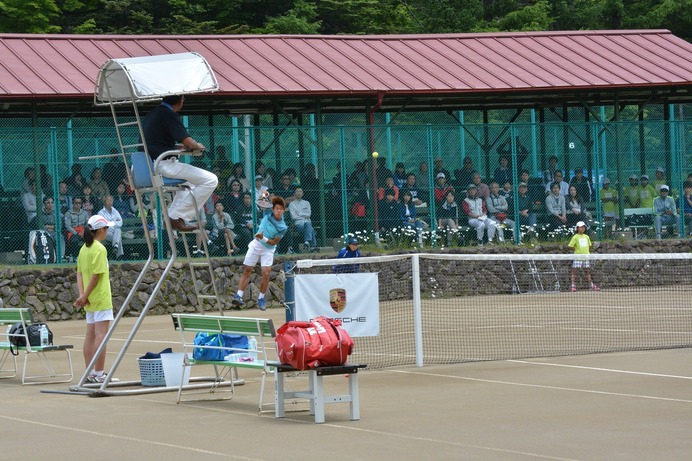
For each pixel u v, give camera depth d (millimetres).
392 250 42625
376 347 26500
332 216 42438
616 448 14156
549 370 21906
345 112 52344
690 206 47656
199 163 40719
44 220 38500
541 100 53375
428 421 16359
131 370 23297
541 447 14266
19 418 17188
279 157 41844
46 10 70750
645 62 50562
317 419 16359
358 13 80062
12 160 38219
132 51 44438
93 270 21047
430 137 44062
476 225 44250
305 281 21719
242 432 15648
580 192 46219
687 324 30922
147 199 39656
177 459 13750
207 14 77062
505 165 45062
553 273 44312
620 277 45281
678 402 17797
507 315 34219
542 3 83625
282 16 75750
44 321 37469
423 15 82875
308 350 16359
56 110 46250
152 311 38781
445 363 23375
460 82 46375
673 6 86375
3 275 37250
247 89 42531
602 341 27000
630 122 46875
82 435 15555
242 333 17672
